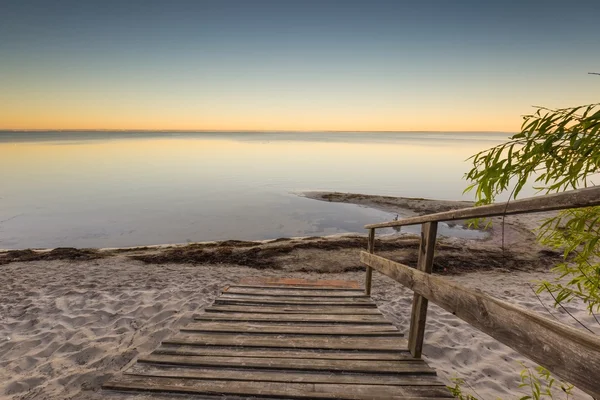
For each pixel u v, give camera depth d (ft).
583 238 4.52
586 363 3.00
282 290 15.34
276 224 53.36
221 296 14.25
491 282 25.70
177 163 167.94
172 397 6.89
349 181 107.55
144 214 59.82
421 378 7.58
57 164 159.12
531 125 3.97
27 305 18.75
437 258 31.86
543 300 20.57
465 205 61.87
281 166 156.15
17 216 57.47
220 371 7.88
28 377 11.38
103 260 31.01
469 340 14.55
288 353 8.78
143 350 13.35
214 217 57.77
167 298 19.99
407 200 67.77
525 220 46.24
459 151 304.91
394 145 455.63
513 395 10.40
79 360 12.59
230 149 311.47
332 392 6.97
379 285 24.31
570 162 3.88
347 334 10.04
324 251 34.27
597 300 4.55
